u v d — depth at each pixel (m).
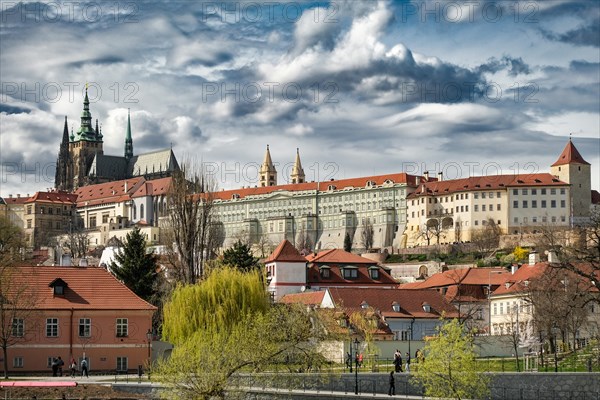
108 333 186.38
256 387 147.25
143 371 186.00
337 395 148.50
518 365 183.12
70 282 190.88
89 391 146.50
